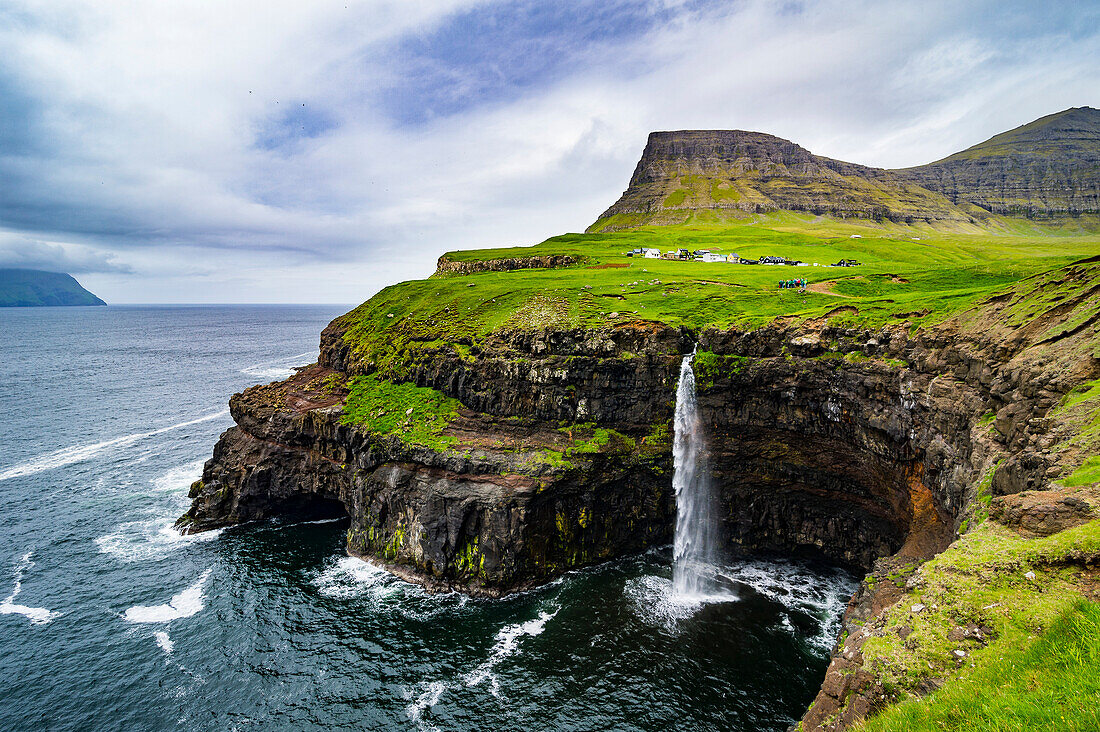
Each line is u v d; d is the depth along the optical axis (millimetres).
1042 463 26078
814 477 56938
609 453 62188
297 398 81438
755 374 57562
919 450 44812
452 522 58281
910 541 42250
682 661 45375
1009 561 21297
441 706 41625
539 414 66062
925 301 50781
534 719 40219
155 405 140250
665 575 58469
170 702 42719
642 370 63750
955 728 15852
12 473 90375
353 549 64812
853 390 50688
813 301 71812
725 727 39094
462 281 111375
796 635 48250
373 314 105875
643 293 82188
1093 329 30938
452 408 70812
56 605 54688
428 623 51375
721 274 99125
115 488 84188
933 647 20266
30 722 41031
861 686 21141
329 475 72500
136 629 51031
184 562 62656
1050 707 14109
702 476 61750
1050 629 17266
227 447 77375
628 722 39719
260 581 58750
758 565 60031
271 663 46531
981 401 37531
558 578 58375
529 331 70562
